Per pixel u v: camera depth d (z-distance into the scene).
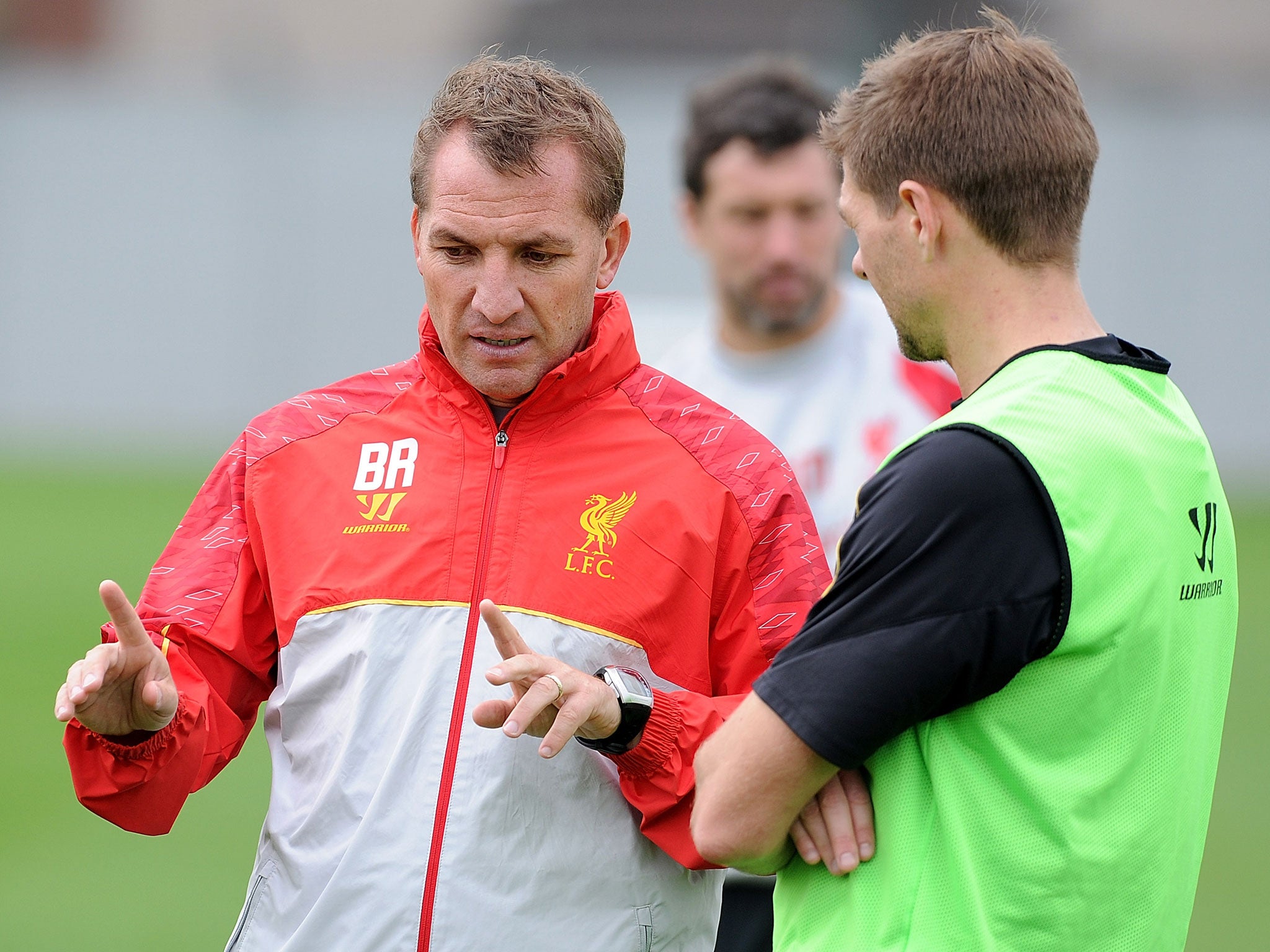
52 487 45.53
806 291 11.37
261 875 7.32
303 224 58.00
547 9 76.06
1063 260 6.20
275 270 58.22
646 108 55.06
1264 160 52.38
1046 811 5.71
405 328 57.94
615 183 7.43
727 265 11.45
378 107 57.88
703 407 7.68
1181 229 52.75
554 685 6.36
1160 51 74.00
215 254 58.38
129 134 58.25
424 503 7.42
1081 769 5.79
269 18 89.56
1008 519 5.59
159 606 7.40
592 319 7.81
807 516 7.48
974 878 5.75
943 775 5.83
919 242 6.30
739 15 71.88
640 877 7.09
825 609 5.90
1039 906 5.75
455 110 7.24
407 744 7.00
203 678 7.34
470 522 7.36
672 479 7.40
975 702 5.78
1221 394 52.72
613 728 6.59
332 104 58.75
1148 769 5.95
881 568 5.71
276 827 7.33
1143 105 53.69
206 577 7.48
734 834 6.02
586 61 72.94
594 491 7.38
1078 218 6.20
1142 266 53.03
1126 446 5.85
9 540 37.53
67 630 28.84
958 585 5.59
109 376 59.12
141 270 58.66
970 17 44.72
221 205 58.16
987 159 6.05
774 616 7.29
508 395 7.41
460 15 84.25
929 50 6.34
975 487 5.61
